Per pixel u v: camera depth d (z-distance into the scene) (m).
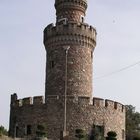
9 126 60.09
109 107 57.25
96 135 54.41
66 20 63.19
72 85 59.31
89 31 62.03
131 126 84.00
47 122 55.50
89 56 61.75
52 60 61.03
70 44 60.75
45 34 63.28
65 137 53.09
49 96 56.22
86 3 65.25
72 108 55.66
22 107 57.78
